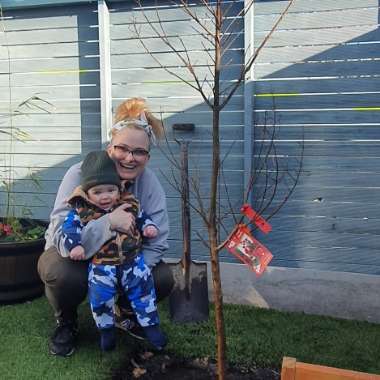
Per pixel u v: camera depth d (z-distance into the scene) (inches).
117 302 100.4
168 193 151.0
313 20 135.3
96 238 90.5
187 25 143.3
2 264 120.0
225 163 145.7
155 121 105.6
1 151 163.6
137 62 148.9
